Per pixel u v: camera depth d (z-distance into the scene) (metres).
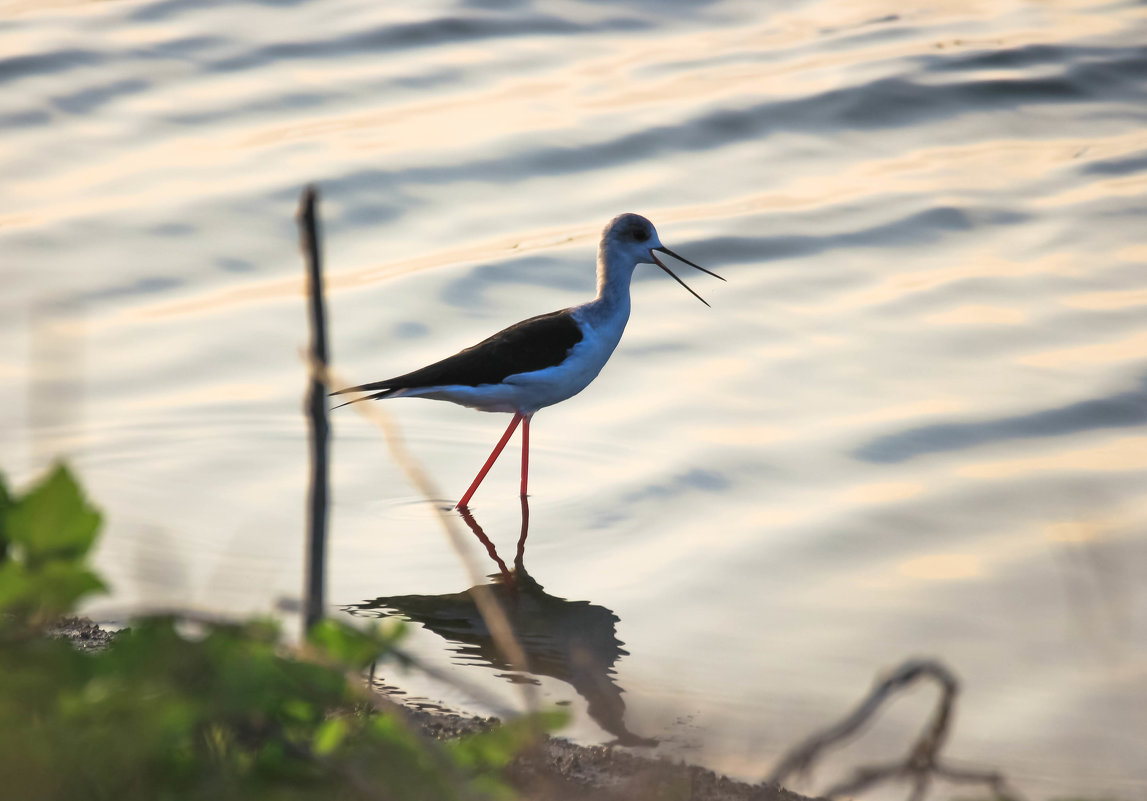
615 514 10.88
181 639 3.22
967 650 8.44
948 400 12.65
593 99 21.88
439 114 21.36
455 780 3.21
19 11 25.22
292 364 13.98
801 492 11.04
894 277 15.88
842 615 8.99
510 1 25.86
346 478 11.72
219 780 3.16
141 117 21.08
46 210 17.88
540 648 8.59
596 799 5.76
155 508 10.80
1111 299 14.81
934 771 3.39
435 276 16.16
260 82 22.47
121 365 13.84
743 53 23.91
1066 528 10.10
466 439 12.77
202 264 16.55
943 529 10.25
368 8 25.48
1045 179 18.56
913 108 21.34
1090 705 7.72
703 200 18.56
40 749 2.92
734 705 7.72
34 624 3.15
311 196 3.25
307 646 3.29
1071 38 23.55
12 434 12.19
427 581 9.72
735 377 13.49
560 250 16.97
